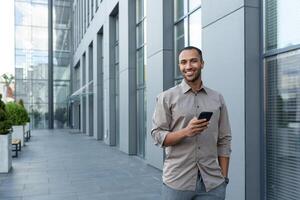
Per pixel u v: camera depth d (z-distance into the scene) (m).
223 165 2.91
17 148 14.10
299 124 4.63
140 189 7.71
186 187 2.73
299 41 4.66
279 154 5.00
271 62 5.19
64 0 36.44
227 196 5.67
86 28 26.36
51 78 35.44
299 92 4.65
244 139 5.24
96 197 7.05
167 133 2.71
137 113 13.59
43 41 35.41
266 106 5.29
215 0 6.10
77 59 32.56
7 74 35.09
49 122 35.03
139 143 13.33
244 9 5.29
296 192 4.66
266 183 5.26
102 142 19.78
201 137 2.74
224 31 5.82
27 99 34.88
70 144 18.58
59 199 6.91
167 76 9.62
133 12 13.66
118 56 16.92
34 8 35.22
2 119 10.10
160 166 9.90
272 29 5.20
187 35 8.82
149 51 10.81
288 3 4.88
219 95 2.89
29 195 7.26
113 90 17.53
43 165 11.30
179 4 9.43
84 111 28.66
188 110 2.74
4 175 9.59
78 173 9.80
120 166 10.88
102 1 19.28
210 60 6.30
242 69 5.30
